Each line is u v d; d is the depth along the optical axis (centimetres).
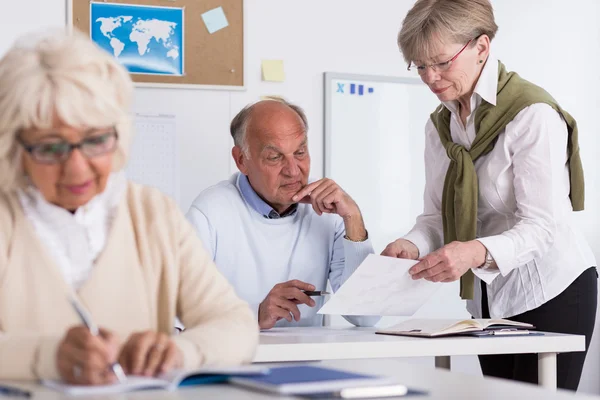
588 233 363
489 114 222
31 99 105
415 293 206
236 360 120
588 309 222
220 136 316
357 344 178
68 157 109
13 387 101
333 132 328
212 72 315
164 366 107
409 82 340
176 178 310
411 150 341
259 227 239
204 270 132
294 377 103
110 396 95
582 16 363
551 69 359
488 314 233
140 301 124
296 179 234
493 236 209
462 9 214
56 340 105
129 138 120
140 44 307
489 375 236
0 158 110
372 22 335
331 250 247
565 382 219
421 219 249
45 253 117
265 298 216
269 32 322
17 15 277
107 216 124
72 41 111
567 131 223
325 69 329
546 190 214
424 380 112
